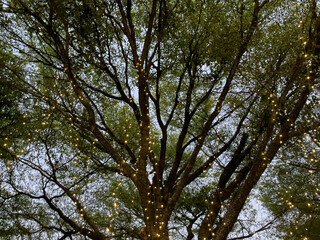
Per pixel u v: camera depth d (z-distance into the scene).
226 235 6.67
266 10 9.38
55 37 6.62
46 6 7.07
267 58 8.34
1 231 8.99
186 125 10.05
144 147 6.75
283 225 10.20
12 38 8.55
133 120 11.17
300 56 7.08
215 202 8.46
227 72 9.91
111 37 9.32
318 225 10.62
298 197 10.28
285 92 6.82
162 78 11.38
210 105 12.16
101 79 10.47
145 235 6.84
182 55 10.29
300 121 8.66
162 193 8.95
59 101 8.43
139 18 10.98
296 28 7.97
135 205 11.42
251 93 8.84
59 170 9.18
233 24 9.24
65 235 7.88
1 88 9.30
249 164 9.17
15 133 9.70
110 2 8.77
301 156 9.67
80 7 7.48
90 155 9.32
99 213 9.97
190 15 9.49
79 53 8.83
